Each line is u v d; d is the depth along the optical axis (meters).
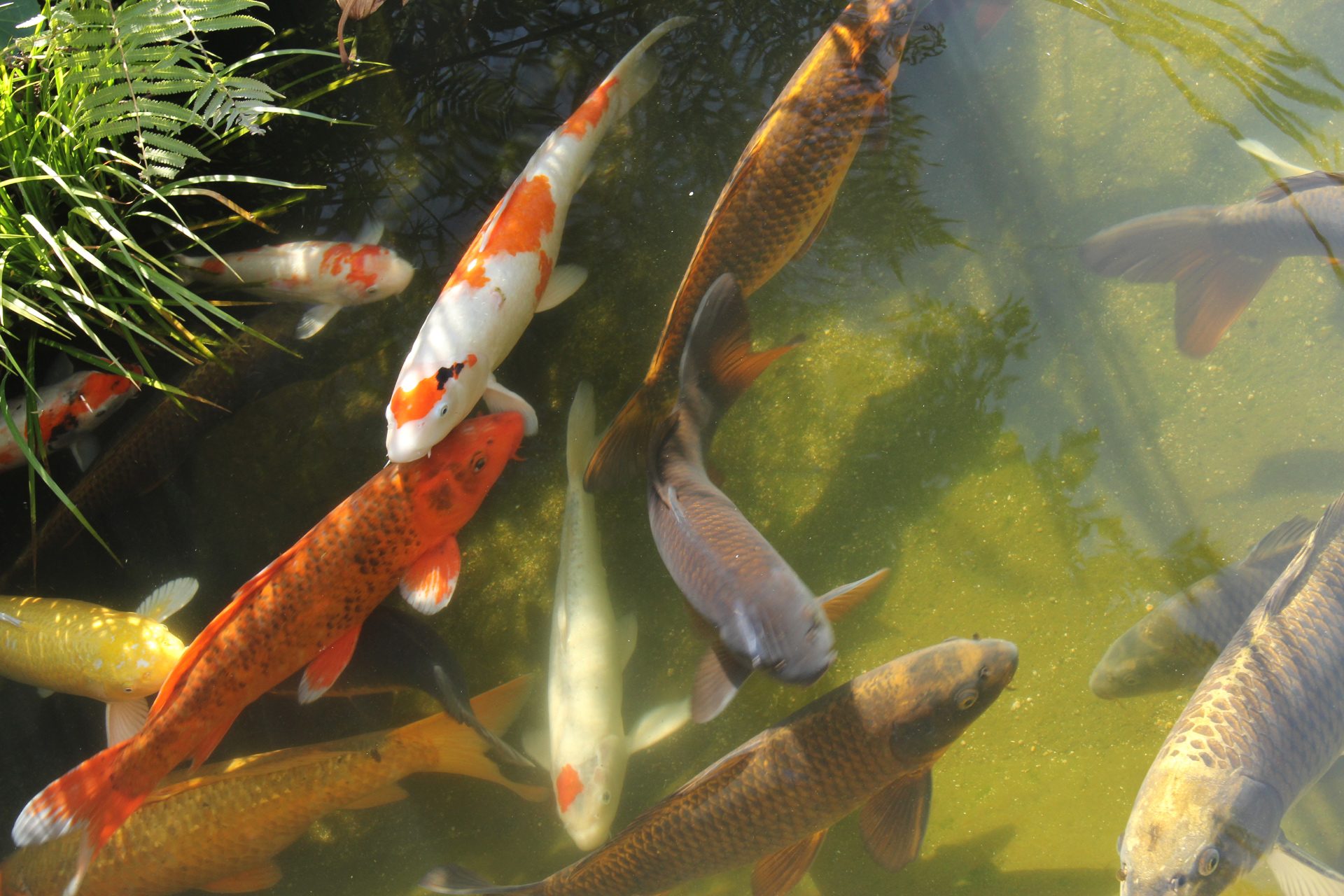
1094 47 3.33
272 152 3.32
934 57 3.32
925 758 2.98
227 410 3.22
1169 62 3.31
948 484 3.20
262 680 3.03
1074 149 3.29
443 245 3.28
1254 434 3.15
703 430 3.06
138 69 3.06
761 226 3.12
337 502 3.23
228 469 3.24
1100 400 3.19
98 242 3.10
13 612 3.12
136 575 3.21
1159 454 3.16
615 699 3.11
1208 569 3.10
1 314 3.01
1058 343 3.22
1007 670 2.96
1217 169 3.25
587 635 3.12
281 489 3.24
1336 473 3.12
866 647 3.15
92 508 3.19
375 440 3.25
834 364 3.25
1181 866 2.85
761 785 2.97
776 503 3.21
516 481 3.24
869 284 3.26
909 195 3.27
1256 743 2.88
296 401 3.26
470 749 3.10
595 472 3.10
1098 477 3.16
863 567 3.18
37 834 2.95
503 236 3.09
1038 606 3.13
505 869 3.12
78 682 3.10
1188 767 2.88
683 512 2.97
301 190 3.31
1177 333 3.18
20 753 3.16
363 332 3.28
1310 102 3.26
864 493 3.21
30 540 3.20
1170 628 3.03
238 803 3.05
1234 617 3.01
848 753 2.96
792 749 2.96
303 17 3.40
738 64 3.34
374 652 3.11
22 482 3.21
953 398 3.22
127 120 3.07
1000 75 3.32
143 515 3.22
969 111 3.30
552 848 3.13
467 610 3.21
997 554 3.16
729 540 2.95
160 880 3.05
